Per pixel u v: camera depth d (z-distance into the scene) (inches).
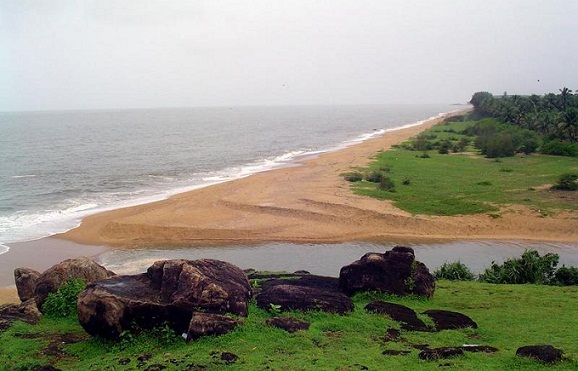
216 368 401.1
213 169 2797.7
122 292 487.8
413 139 3929.6
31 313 557.3
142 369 403.5
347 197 1801.2
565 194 1796.3
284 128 6668.3
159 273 518.3
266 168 2790.4
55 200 1900.8
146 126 7249.0
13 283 1042.1
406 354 439.8
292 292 564.7
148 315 475.2
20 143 4284.0
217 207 1716.3
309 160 3034.0
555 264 964.6
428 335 507.8
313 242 1390.3
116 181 2374.5
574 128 2888.8
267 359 419.5
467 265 1189.7
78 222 1544.0
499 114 4050.2
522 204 1664.6
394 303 602.5
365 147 3604.8
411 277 655.1
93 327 472.1
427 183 2047.2
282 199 1796.3
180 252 1295.5
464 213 1592.0
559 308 649.6
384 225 1515.7
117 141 4591.5
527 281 920.3
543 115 3348.9
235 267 568.1
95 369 409.1
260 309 531.5
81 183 2298.2
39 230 1461.6
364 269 644.1
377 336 497.7
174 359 417.4
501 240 1391.5
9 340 478.6
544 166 2411.4
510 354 440.1
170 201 1812.3
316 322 519.5
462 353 439.8
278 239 1408.7
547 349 428.8
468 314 607.8
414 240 1405.0
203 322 466.0
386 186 1956.2
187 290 486.0
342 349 454.0
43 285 595.5
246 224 1519.4
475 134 3880.4
